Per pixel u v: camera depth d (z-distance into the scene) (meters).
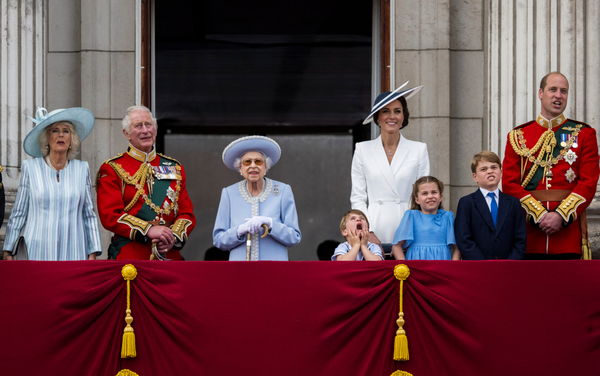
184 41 44.75
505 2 37.41
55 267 28.25
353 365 28.05
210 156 46.69
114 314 28.22
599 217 35.44
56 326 28.05
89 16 38.34
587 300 28.25
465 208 30.56
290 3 44.31
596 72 36.12
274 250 30.69
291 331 28.05
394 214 32.34
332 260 29.73
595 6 36.25
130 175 31.05
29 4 37.72
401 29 38.38
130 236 30.14
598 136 35.88
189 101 45.59
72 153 30.98
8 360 28.00
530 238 31.22
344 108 45.41
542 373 28.06
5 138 36.69
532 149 31.66
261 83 45.53
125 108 38.31
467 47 38.56
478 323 28.14
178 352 28.06
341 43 44.50
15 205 30.45
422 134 38.06
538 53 36.72
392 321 28.22
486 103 38.09
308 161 46.75
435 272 28.33
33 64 37.66
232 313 28.11
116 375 28.03
